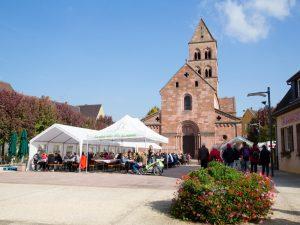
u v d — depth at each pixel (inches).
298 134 949.8
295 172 981.2
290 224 320.8
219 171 361.1
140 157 1021.2
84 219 327.9
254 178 350.9
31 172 990.4
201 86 1929.1
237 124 1849.2
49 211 363.6
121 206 395.5
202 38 2591.0
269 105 1007.0
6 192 508.4
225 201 323.0
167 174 960.9
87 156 1031.0
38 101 1868.8
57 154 1084.5
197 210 325.7
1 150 1779.0
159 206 398.0
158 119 1979.6
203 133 1873.8
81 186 597.0
